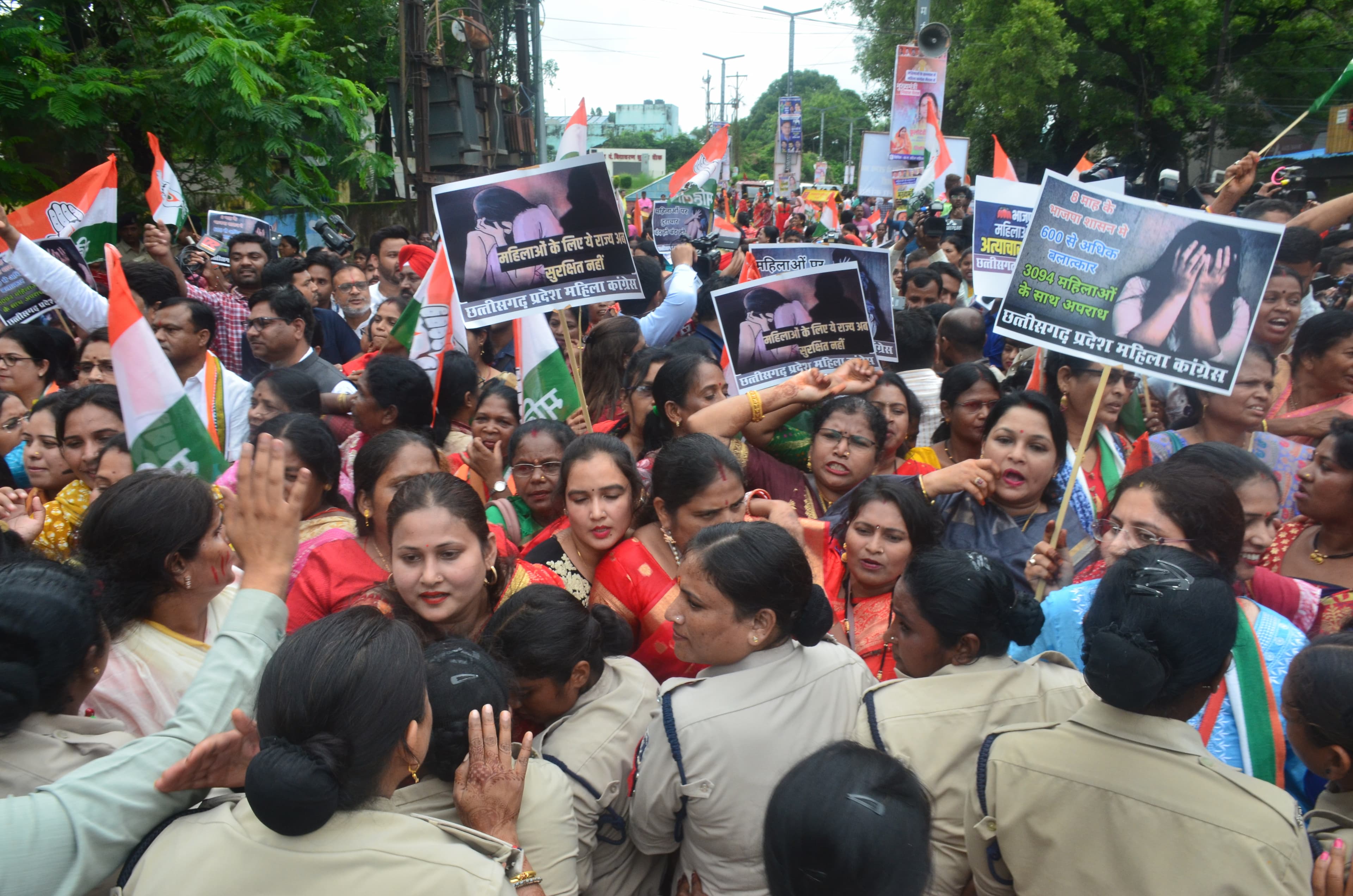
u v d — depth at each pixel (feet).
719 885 6.89
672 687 7.13
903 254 37.50
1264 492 8.52
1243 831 5.25
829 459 11.52
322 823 4.80
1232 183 14.28
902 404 12.83
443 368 14.62
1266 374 11.27
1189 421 13.62
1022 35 76.28
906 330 16.35
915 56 50.93
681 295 21.29
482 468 12.35
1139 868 5.36
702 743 6.79
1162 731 5.68
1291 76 82.58
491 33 67.05
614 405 16.40
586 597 9.89
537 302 12.46
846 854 4.43
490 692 6.16
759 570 6.83
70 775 5.23
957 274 24.18
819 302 13.82
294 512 6.52
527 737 6.09
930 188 42.88
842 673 7.41
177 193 25.43
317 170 41.75
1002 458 10.70
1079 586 8.52
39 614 5.43
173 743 5.57
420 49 45.37
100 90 33.12
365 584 9.06
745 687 6.99
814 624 7.27
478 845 5.27
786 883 4.60
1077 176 31.91
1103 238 10.05
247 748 5.65
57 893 4.93
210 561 6.99
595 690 7.62
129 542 6.70
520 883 5.29
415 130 46.44
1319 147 72.95
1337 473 8.89
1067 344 10.11
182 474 7.23
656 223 36.83
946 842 6.64
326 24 50.80
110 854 5.18
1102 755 5.68
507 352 19.49
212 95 35.17
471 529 7.88
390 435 9.81
